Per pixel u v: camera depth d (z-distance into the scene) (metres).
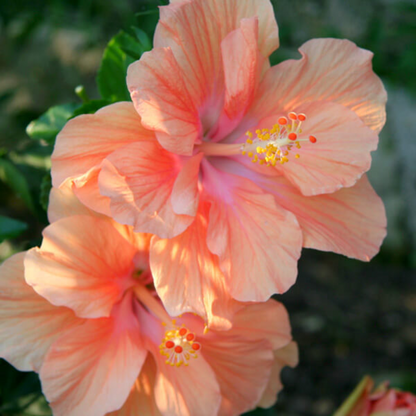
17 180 0.62
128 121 0.50
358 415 0.60
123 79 0.56
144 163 0.50
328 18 0.97
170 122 0.50
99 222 0.52
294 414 0.91
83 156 0.50
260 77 0.53
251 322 0.55
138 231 0.49
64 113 0.57
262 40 0.52
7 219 0.58
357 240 0.53
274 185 0.54
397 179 1.21
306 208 0.53
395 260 1.20
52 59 1.00
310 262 1.16
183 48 0.51
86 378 0.52
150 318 0.54
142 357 0.52
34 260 0.50
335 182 0.52
